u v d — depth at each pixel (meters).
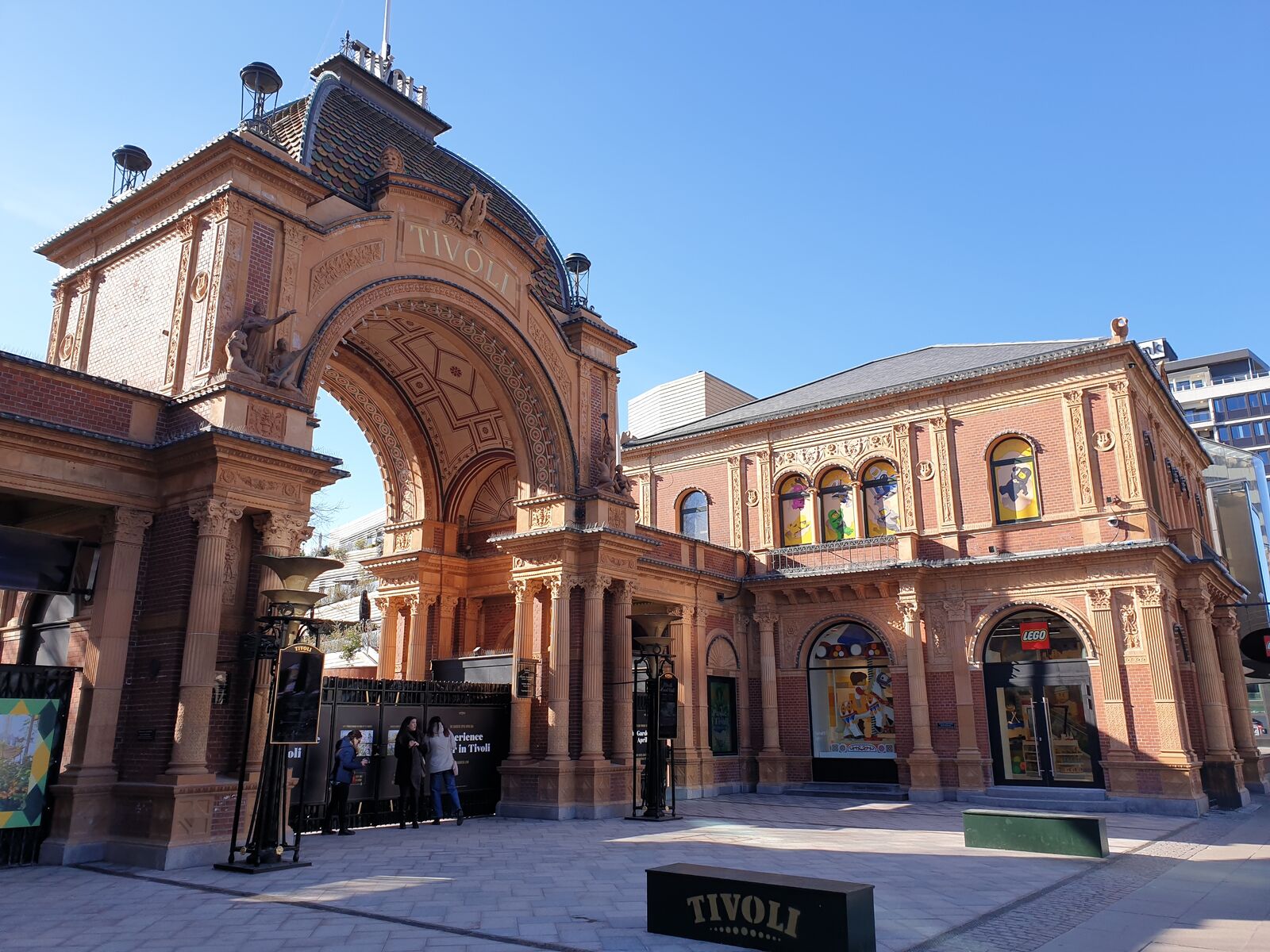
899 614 22.45
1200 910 8.57
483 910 8.33
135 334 14.36
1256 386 80.12
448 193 17.16
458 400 20.88
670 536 22.20
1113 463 20.53
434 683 17.11
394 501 22.30
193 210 13.84
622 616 18.97
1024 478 21.78
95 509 12.66
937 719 21.47
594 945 6.98
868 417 24.16
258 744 11.96
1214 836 14.79
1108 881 10.19
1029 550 21.20
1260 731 49.31
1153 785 18.70
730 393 34.88
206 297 13.32
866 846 13.05
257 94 14.77
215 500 11.98
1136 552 19.47
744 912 6.90
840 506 24.52
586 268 21.66
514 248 18.81
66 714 11.81
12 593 14.45
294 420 13.20
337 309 14.77
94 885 9.62
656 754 16.86
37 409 11.82
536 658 18.45
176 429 12.90
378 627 33.34
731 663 23.78
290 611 11.12
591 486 19.50
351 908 8.39
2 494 13.35
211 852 11.15
